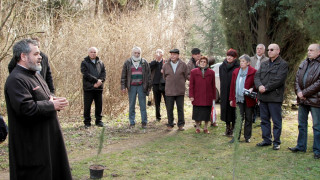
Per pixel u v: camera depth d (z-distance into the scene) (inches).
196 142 223.6
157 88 296.8
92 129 264.2
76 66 316.5
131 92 269.1
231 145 214.2
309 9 243.4
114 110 320.2
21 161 102.3
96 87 264.1
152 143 220.8
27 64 106.0
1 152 194.4
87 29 339.0
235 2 313.6
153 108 375.9
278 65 198.7
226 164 173.3
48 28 308.3
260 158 184.2
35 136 104.4
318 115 180.9
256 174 156.7
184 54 434.9
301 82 188.9
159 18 397.4
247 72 215.8
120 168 165.3
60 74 307.6
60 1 383.9
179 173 158.2
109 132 255.4
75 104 324.5
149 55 361.7
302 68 189.3
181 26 416.5
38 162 104.1
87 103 266.2
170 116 263.1
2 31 254.4
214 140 228.7
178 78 257.0
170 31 401.7
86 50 319.6
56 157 111.4
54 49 306.7
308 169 164.1
